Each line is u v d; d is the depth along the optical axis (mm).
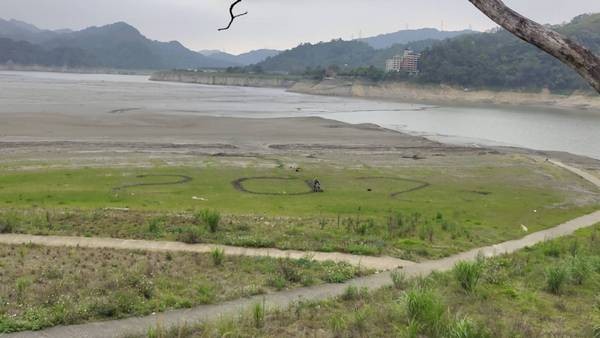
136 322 11609
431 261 18828
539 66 179125
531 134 77875
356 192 34344
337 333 10719
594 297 13859
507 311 12594
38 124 57281
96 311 11852
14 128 53688
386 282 15609
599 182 41656
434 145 57969
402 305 11773
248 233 21344
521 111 129500
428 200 32938
